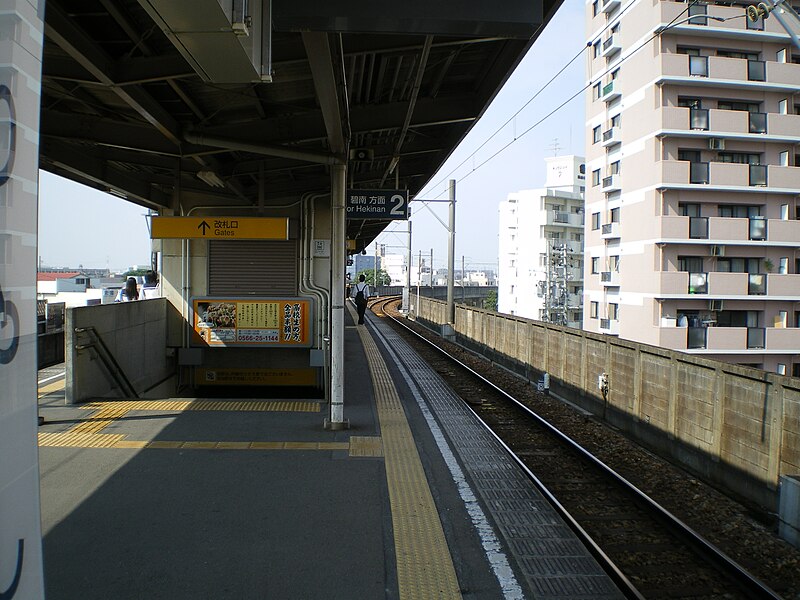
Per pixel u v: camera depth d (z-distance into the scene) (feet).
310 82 22.34
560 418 35.32
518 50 20.22
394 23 13.97
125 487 15.31
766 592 13.26
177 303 33.76
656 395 29.09
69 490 15.06
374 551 12.34
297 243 34.06
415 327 99.30
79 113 24.22
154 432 20.13
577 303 157.69
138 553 11.90
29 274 5.27
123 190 31.94
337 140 20.63
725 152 83.20
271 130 25.27
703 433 24.93
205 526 13.19
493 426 31.50
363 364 40.70
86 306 24.44
